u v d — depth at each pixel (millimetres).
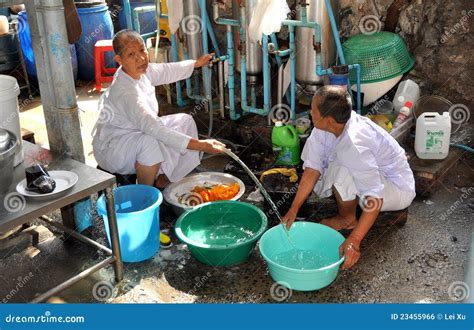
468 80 3357
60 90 2264
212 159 3350
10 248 2523
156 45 3543
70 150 2369
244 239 2465
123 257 2357
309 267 2283
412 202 2816
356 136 2168
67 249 2518
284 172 2785
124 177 2885
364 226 2143
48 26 2154
